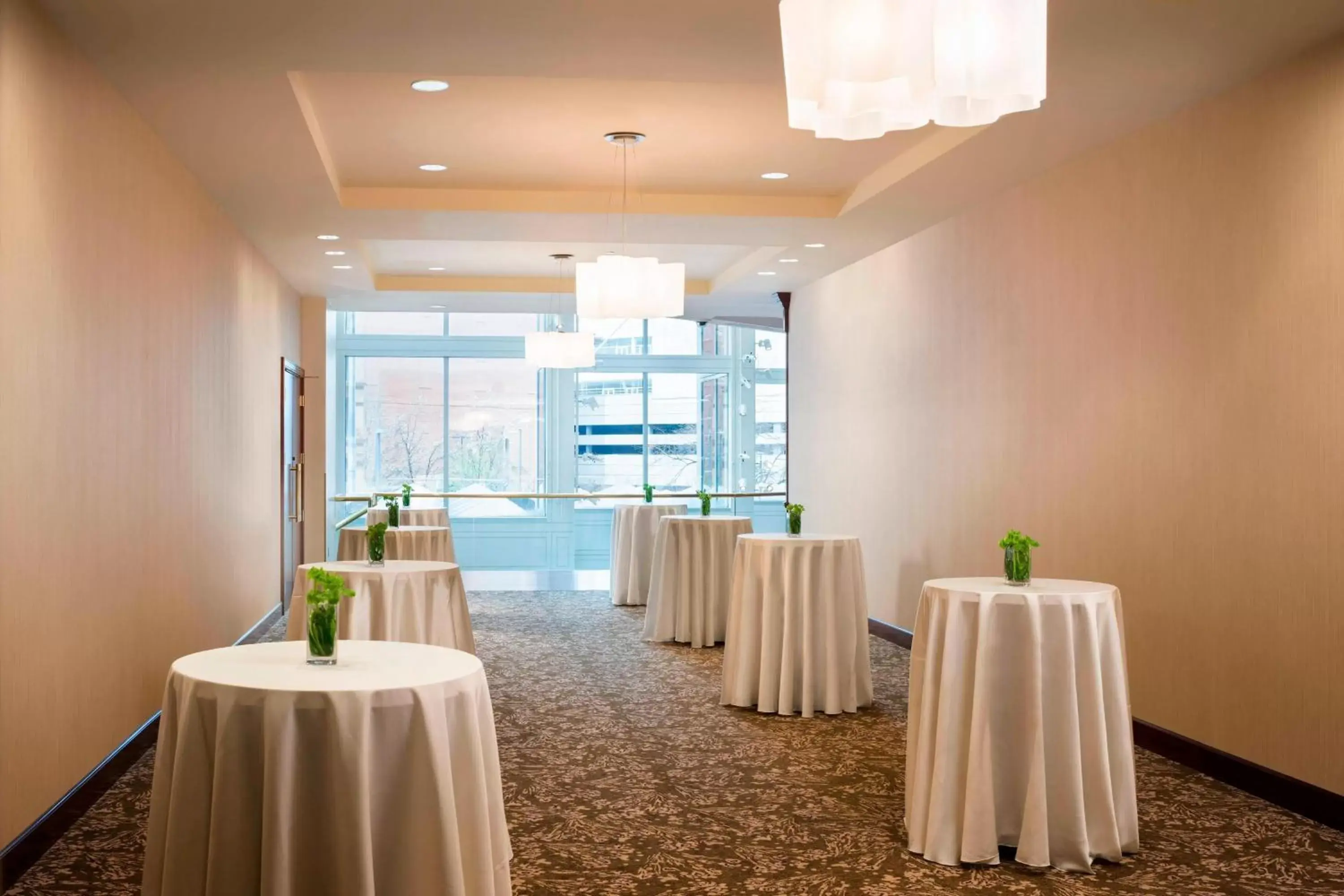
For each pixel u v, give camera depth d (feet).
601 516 46.60
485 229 25.30
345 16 12.94
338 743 8.11
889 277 27.76
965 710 12.15
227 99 15.84
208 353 21.53
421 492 43.01
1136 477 17.52
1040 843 11.85
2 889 10.85
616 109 18.28
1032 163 19.48
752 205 23.95
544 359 33.68
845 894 11.15
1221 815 13.84
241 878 8.24
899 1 9.30
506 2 12.57
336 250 28.04
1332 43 13.67
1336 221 13.64
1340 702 13.53
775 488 47.73
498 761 9.45
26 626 11.78
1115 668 12.32
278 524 31.35
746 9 12.80
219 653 9.83
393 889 8.31
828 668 19.17
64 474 13.03
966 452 23.53
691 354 47.42
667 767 15.80
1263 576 14.80
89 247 14.03
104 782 14.33
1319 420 13.87
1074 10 12.83
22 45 11.82
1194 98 15.85
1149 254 17.17
